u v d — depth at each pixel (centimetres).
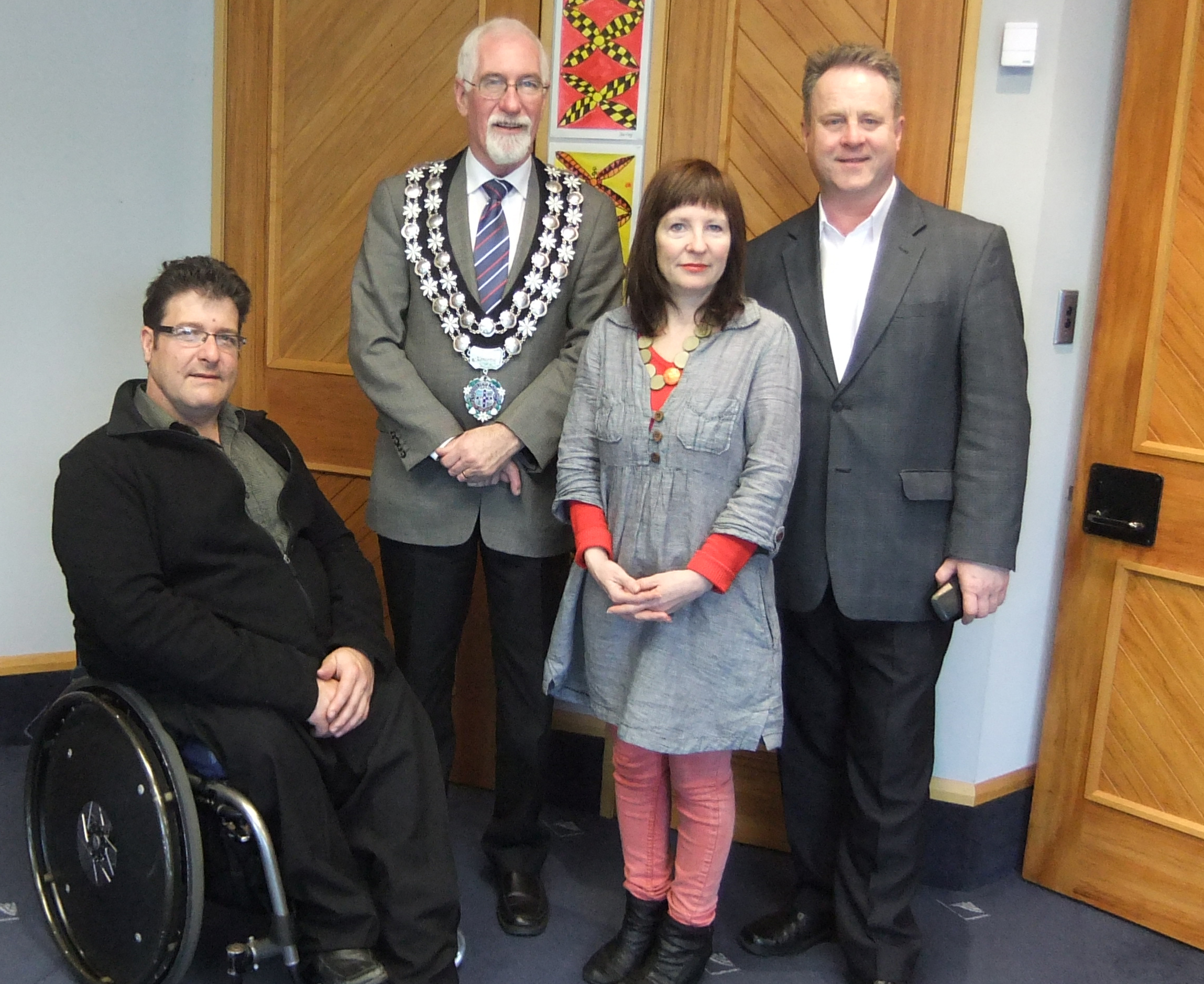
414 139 261
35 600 277
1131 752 228
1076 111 223
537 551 215
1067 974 212
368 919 179
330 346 275
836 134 189
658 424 184
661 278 186
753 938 216
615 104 247
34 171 262
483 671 268
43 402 271
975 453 190
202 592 185
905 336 191
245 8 267
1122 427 224
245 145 273
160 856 168
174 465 185
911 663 198
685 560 183
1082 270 232
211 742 176
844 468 195
